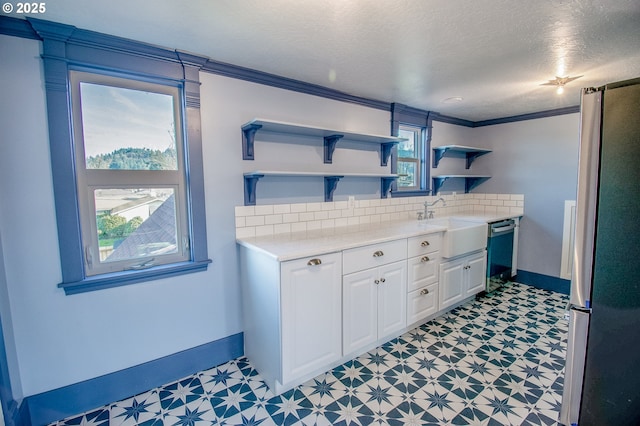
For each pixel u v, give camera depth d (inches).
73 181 67.3
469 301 131.0
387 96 115.8
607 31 66.5
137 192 76.7
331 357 82.6
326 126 107.5
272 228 96.7
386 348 95.3
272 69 87.8
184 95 79.2
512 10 58.2
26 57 61.9
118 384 74.9
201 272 85.0
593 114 44.9
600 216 45.4
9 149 61.6
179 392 77.7
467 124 162.4
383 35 67.9
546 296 136.7
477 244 124.2
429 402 72.5
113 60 69.7
